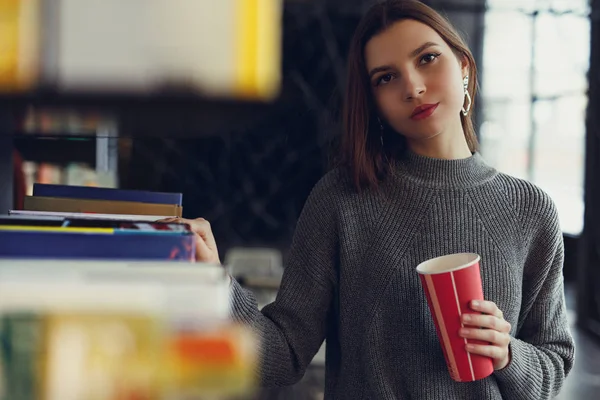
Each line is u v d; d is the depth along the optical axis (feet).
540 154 14.60
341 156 3.51
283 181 15.47
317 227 3.40
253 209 15.34
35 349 0.95
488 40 14.75
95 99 0.98
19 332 0.94
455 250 3.23
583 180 13.76
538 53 14.55
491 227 3.27
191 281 1.10
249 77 0.98
